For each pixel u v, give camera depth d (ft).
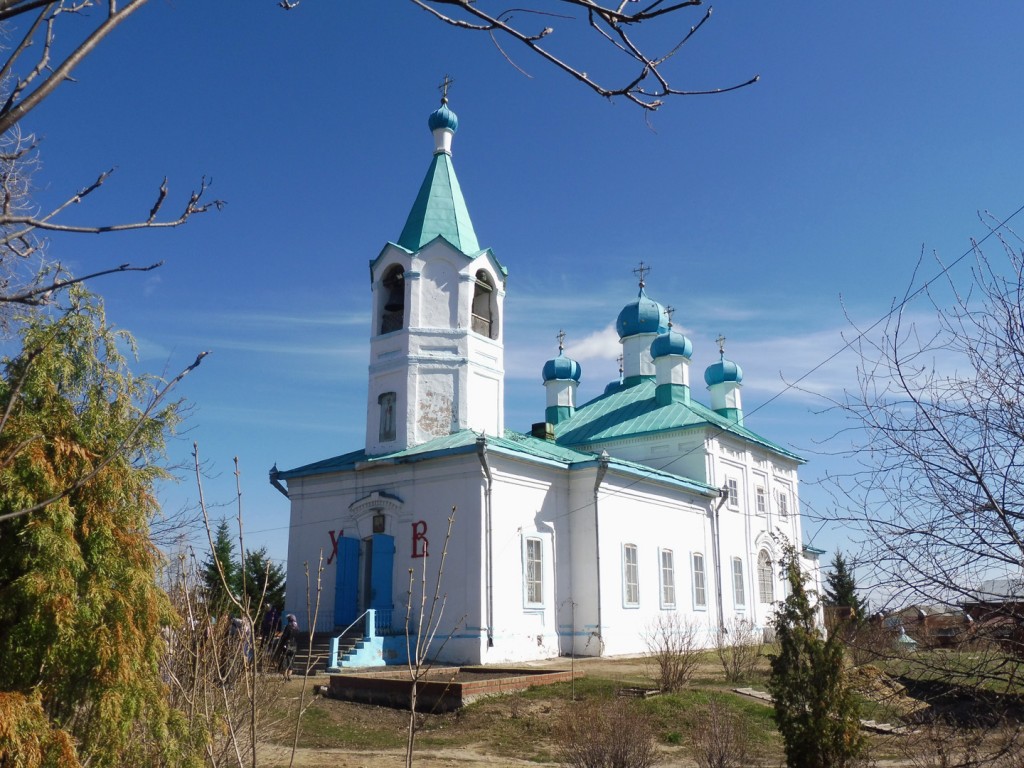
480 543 78.07
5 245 12.44
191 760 23.17
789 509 131.75
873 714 42.42
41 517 22.00
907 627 23.02
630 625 90.07
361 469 87.25
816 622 37.68
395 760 43.57
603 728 42.78
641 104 14.56
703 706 54.85
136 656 22.95
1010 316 21.50
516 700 55.42
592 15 13.58
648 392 127.24
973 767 22.12
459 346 89.81
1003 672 21.65
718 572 107.96
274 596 91.56
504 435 93.86
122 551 23.71
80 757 21.61
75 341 24.53
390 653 77.00
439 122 99.71
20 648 21.47
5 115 9.48
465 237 95.25
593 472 89.81
